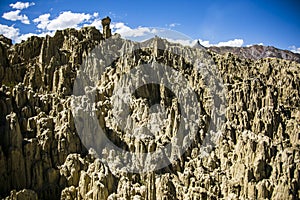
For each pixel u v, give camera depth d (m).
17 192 31.84
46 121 38.59
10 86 44.16
